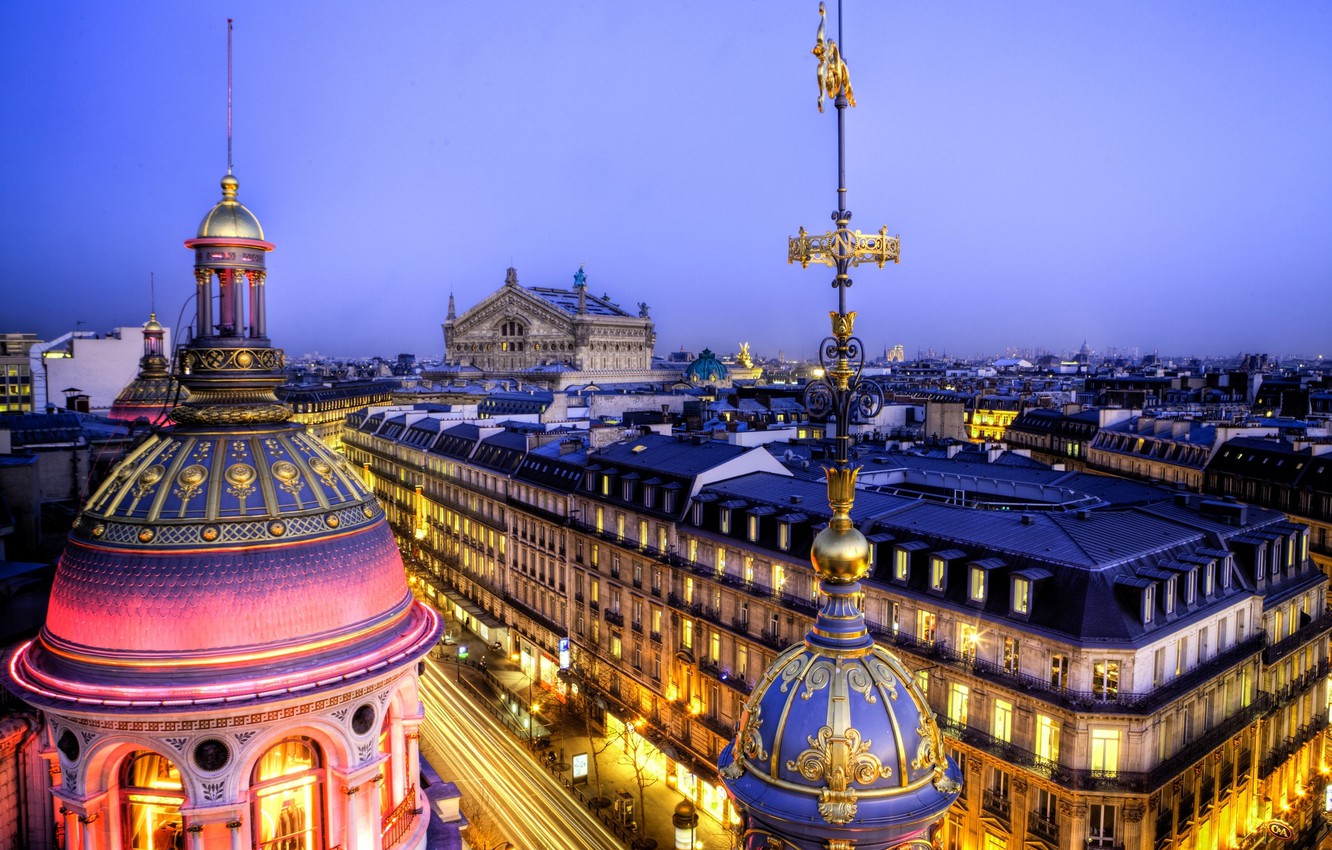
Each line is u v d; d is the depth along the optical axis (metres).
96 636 26.89
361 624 29.45
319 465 31.09
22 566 39.72
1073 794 43.69
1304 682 59.06
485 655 99.44
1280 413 167.62
